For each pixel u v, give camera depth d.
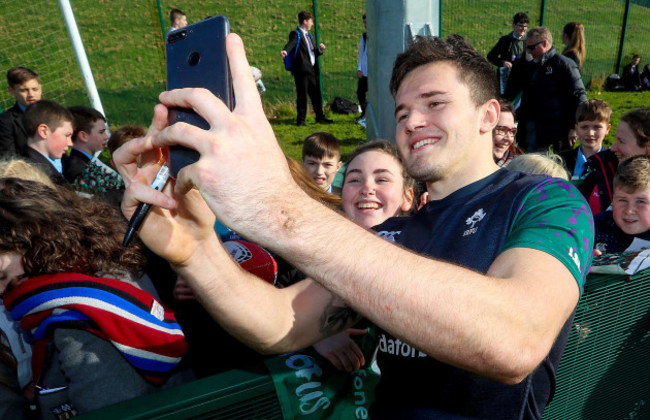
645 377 1.51
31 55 12.77
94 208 1.26
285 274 1.86
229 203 0.61
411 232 1.11
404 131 1.08
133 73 13.42
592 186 3.15
